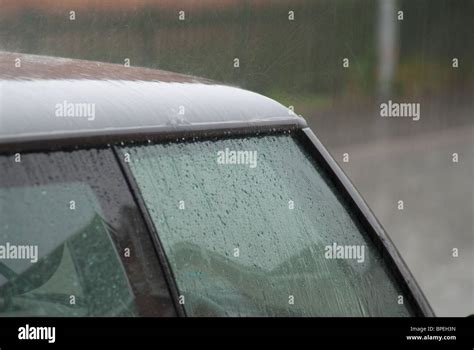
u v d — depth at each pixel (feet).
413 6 62.59
